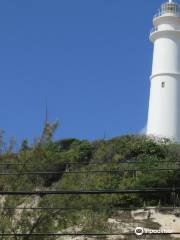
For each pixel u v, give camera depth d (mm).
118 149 47312
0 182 24719
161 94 58156
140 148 47406
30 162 25344
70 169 31062
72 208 23656
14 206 23578
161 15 60969
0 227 22938
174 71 58906
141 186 40500
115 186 38500
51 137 26391
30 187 24844
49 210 23906
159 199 41000
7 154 25656
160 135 55719
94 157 47250
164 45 60031
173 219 38406
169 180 41344
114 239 33500
